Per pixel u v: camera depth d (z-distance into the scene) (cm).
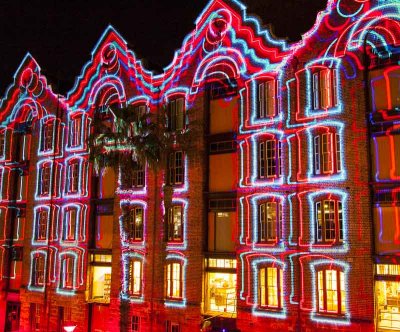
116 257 3269
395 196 2300
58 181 3778
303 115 2592
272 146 2706
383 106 2395
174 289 2967
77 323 3412
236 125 2888
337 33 2531
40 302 3694
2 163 4256
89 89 3678
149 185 3175
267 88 2781
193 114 3036
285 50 2703
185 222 2961
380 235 2317
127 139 2773
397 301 2305
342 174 2420
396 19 2369
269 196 2645
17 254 4009
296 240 2514
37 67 4141
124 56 3481
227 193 2831
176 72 3170
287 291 2502
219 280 2859
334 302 2373
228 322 2697
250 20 2866
